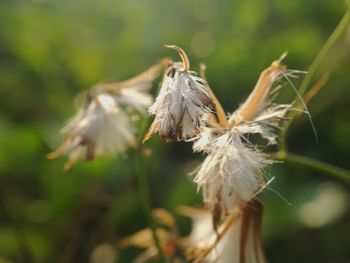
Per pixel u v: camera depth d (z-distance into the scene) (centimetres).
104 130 12
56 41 21
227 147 9
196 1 24
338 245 16
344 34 20
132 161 18
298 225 16
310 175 17
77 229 17
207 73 20
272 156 12
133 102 12
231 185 9
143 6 24
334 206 16
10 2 22
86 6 24
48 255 17
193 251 10
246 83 20
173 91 9
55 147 18
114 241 17
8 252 17
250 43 21
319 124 18
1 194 17
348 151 18
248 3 22
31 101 20
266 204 16
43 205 17
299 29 21
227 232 10
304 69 20
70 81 21
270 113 10
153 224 12
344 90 19
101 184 17
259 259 10
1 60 21
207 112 9
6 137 17
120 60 22
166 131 9
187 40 22
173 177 18
